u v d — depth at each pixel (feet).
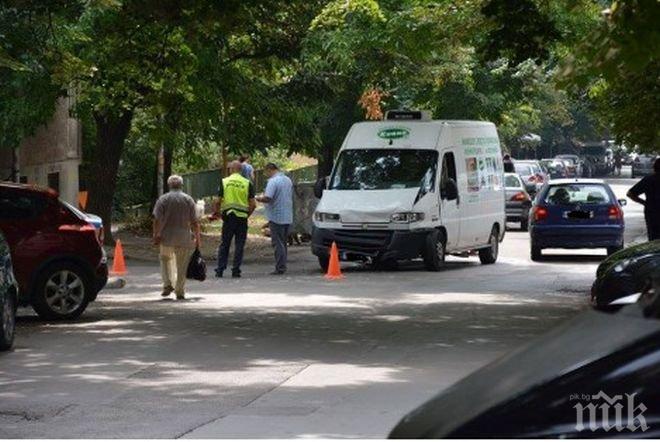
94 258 81.56
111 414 48.16
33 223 80.43
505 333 74.74
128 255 139.13
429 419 16.53
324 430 44.70
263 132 150.61
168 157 174.60
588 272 125.59
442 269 126.52
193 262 98.99
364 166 126.11
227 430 44.75
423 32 110.32
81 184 184.44
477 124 135.64
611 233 137.69
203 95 137.69
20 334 73.46
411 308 89.25
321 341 70.28
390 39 122.31
